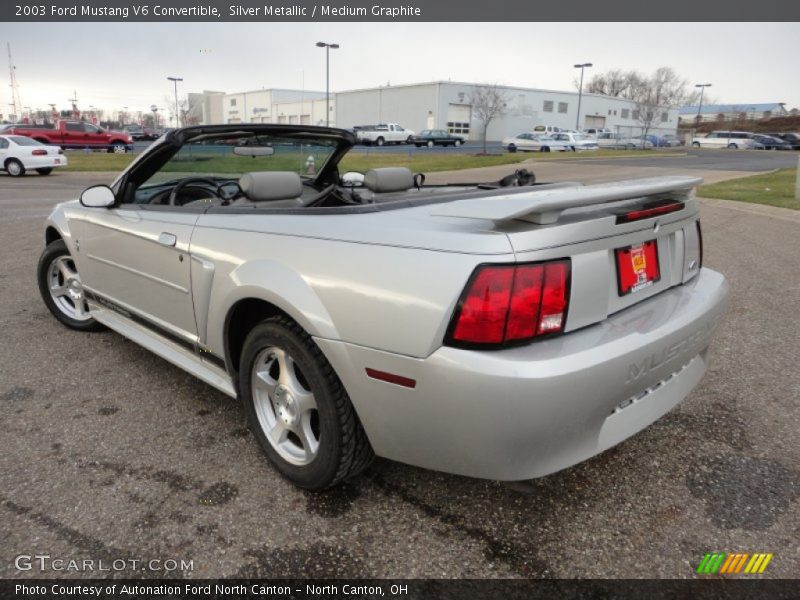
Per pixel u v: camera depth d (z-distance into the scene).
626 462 2.79
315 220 2.42
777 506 2.47
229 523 2.37
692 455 2.85
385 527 2.35
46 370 3.78
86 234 3.75
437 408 2.01
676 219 2.60
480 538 2.29
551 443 1.99
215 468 2.74
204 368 3.07
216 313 2.72
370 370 2.13
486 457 2.01
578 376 1.93
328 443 2.34
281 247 2.44
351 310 2.15
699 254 2.92
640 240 2.36
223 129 3.20
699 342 2.53
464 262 1.94
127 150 35.66
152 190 3.67
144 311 3.36
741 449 2.90
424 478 2.68
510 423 1.92
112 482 2.62
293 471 2.54
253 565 2.15
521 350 1.95
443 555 2.20
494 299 1.91
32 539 2.26
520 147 42.97
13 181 18.58
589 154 39.22
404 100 59.06
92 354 4.05
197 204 3.32
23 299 5.32
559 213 2.03
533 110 62.50
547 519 2.40
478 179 20.50
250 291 2.48
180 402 3.37
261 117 77.31
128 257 3.35
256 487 2.60
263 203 2.86
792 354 4.08
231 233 2.67
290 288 2.32
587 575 2.11
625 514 2.43
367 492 2.57
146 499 2.50
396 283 2.05
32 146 20.62
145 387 3.56
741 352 4.12
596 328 2.15
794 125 79.12
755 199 13.30
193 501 2.49
